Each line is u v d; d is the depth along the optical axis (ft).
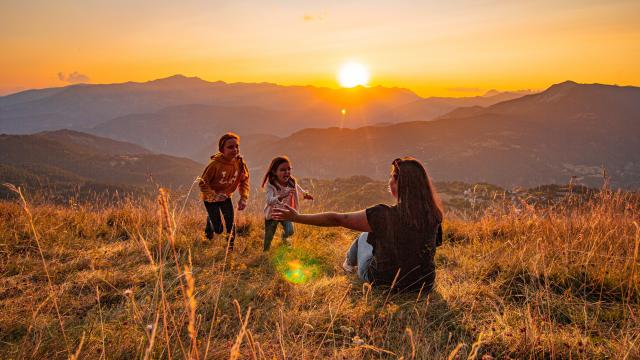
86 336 8.53
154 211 19.26
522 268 12.96
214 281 12.17
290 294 11.49
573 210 18.44
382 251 11.23
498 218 20.36
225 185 17.25
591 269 12.33
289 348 8.30
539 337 8.34
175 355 7.68
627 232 15.55
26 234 16.99
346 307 10.38
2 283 11.84
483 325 9.47
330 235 20.26
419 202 10.93
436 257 15.65
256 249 17.07
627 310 10.13
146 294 11.15
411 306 10.66
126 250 15.71
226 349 8.16
